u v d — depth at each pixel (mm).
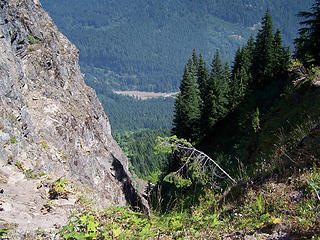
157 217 6488
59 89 19891
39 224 6473
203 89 55062
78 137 17547
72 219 7109
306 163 7223
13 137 9859
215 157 30969
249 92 40406
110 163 21875
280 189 6648
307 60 25078
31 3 20047
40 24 21734
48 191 8469
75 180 12578
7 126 9805
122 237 5102
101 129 27969
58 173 11469
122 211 6438
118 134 67438
